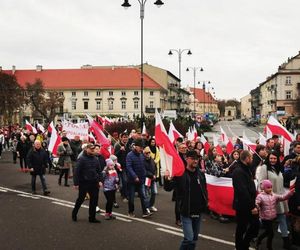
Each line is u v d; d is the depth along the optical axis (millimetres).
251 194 7793
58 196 14547
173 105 116938
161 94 102062
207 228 10172
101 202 13703
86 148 10719
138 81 101250
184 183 7086
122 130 30438
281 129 14438
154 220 11000
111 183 11031
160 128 8477
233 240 9055
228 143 17500
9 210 12148
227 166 12906
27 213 11758
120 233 9633
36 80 86625
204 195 7207
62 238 9164
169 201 13945
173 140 16297
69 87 102062
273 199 8344
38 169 14805
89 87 101438
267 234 8391
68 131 19234
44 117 85438
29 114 93188
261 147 10656
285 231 8578
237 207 7734
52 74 105938
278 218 8648
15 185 17188
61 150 16969
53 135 19062
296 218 8672
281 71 103438
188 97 147625
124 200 13727
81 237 9266
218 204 10938
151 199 12094
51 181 18406
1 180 18750
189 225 7086
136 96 100062
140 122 31953
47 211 12039
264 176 8906
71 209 12352
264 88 131250
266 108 125188
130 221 10867
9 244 8688
